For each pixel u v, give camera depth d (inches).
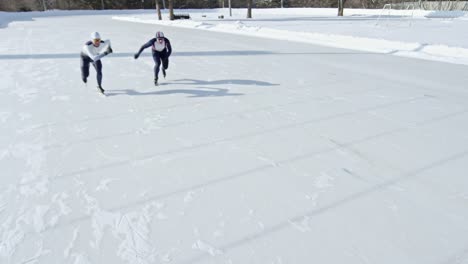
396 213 91.4
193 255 76.9
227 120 165.2
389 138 140.9
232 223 88.0
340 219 89.3
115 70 293.4
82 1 1790.1
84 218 89.8
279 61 332.5
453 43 406.0
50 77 265.3
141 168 117.2
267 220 89.1
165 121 164.7
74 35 619.2
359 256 76.2
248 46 450.3
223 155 127.0
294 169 115.9
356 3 1603.1
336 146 133.7
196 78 258.2
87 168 117.3
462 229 85.0
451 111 174.2
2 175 112.3
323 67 299.7
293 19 979.3
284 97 204.1
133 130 152.9
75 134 148.3
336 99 199.0
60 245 79.9
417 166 116.8
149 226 86.7
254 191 102.7
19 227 86.2
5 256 76.2
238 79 253.1
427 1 1076.5
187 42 501.7
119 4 1893.5
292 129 152.3
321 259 75.4
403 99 197.0
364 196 99.3
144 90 224.7
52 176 111.8
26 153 129.0
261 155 126.8
